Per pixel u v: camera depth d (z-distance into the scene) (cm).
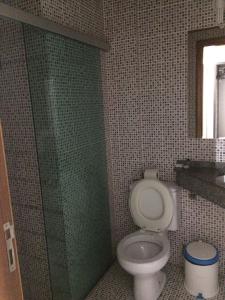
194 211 208
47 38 153
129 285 209
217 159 195
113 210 243
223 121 189
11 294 74
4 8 122
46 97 159
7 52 160
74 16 180
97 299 196
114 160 233
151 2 194
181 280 208
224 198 152
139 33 203
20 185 183
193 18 184
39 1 151
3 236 70
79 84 185
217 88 186
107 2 210
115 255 248
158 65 200
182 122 200
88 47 194
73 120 179
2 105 173
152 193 203
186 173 189
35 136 168
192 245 204
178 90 197
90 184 203
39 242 187
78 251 191
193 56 188
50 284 191
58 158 166
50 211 177
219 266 209
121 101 220
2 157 70
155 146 214
